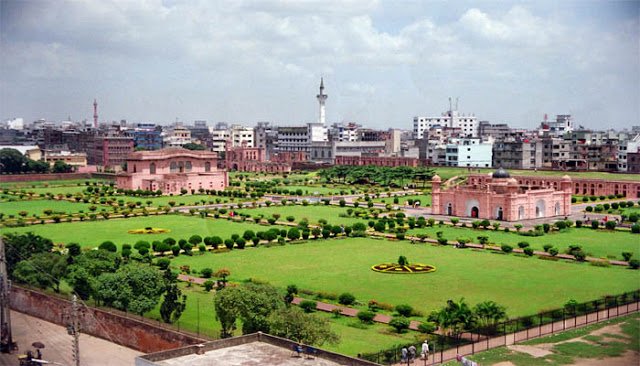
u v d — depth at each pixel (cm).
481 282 10631
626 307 8862
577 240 14725
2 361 7562
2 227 16475
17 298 9738
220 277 10738
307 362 5591
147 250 12400
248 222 17900
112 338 8312
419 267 11662
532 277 10994
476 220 18038
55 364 7394
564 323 8088
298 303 9281
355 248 13850
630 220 17350
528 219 18362
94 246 13788
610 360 6856
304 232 15075
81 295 9212
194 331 7694
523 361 6844
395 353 6912
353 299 9256
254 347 5994
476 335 7750
